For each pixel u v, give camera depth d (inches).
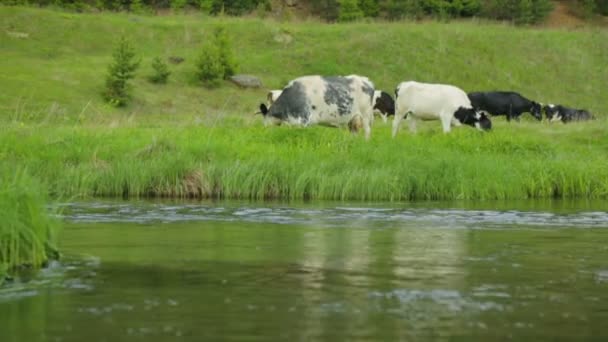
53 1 4252.0
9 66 3196.4
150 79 3289.9
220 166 1540.4
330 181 1517.0
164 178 1514.5
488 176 1587.1
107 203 1370.6
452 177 1562.5
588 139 2170.3
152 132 1929.1
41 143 1726.1
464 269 790.5
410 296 673.6
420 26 4067.4
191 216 1202.0
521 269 793.6
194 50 3727.9
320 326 580.4
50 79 3120.1
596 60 3996.1
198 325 580.7
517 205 1425.9
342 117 2150.6
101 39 3695.9
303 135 1879.9
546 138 2165.4
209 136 1813.5
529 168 1674.5
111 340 543.8
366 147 1771.7
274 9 4879.4
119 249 897.5
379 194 1512.1
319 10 4911.4
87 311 619.2
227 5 4685.0
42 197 868.6
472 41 3917.3
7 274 743.1
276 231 1047.6
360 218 1197.1
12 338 547.2
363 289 697.6
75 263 813.2
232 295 673.6
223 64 3420.3
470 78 3705.7
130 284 713.6
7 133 1776.6
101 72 3287.4
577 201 1525.6
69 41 3622.0
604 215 1263.5
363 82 2165.4
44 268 786.2
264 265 805.2
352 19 4635.8
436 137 2020.2
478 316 610.9
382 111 2938.0
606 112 3619.6
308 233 1031.0
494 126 2421.3
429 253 882.1
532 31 4148.6
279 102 2138.3
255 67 3585.1
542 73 3823.8
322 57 3688.5
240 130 1973.4
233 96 3289.9
